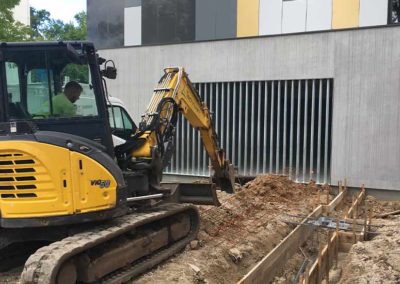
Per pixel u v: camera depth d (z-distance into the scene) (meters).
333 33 11.20
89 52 5.42
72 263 4.81
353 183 11.12
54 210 4.88
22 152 4.80
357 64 10.98
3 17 16.69
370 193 11.03
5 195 4.88
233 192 8.38
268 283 5.77
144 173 6.36
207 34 13.41
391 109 10.70
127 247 5.58
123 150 6.26
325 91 11.54
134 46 13.81
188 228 6.97
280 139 12.03
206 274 6.05
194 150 13.12
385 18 11.70
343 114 11.16
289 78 11.72
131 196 6.17
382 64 10.74
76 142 5.06
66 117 5.35
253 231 7.84
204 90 12.94
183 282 5.61
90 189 5.07
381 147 10.82
